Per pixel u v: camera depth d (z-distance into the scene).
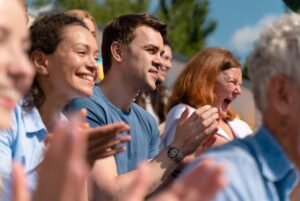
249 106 6.98
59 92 2.88
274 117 1.78
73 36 2.96
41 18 3.02
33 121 2.62
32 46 2.93
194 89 4.04
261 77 1.80
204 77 4.07
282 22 1.81
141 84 3.62
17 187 1.13
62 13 3.07
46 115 2.84
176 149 3.05
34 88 2.80
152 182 3.00
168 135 3.88
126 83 3.57
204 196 1.12
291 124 1.76
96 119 3.26
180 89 4.09
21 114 2.59
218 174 1.12
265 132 1.78
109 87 3.56
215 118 3.06
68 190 1.14
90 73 2.98
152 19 3.69
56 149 1.15
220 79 4.10
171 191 1.12
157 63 3.66
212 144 3.08
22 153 2.53
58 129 1.17
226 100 4.21
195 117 3.06
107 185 3.02
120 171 3.34
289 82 1.75
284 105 1.76
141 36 3.63
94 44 3.04
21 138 2.54
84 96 2.95
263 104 1.80
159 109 5.34
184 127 3.05
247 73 1.90
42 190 1.16
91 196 3.04
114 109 3.48
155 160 3.04
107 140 2.12
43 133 2.63
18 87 1.27
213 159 1.65
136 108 3.71
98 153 2.14
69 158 1.15
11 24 1.26
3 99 1.24
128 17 3.70
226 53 4.18
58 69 2.89
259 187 1.66
